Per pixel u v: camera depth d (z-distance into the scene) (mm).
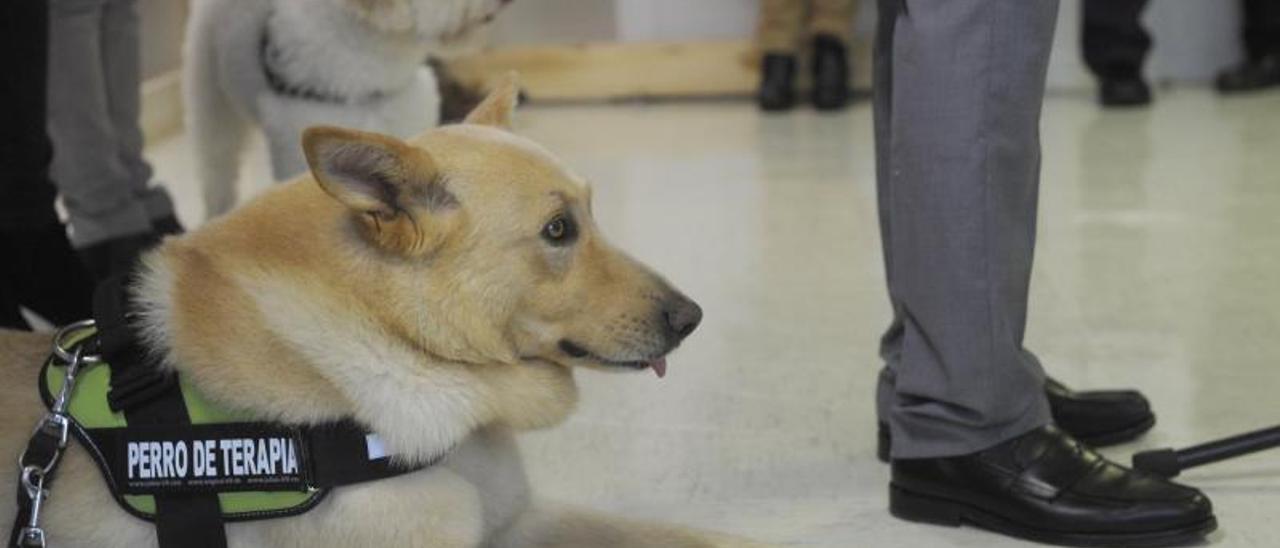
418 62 3486
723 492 2498
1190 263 3744
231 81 3568
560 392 1987
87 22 3506
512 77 2146
